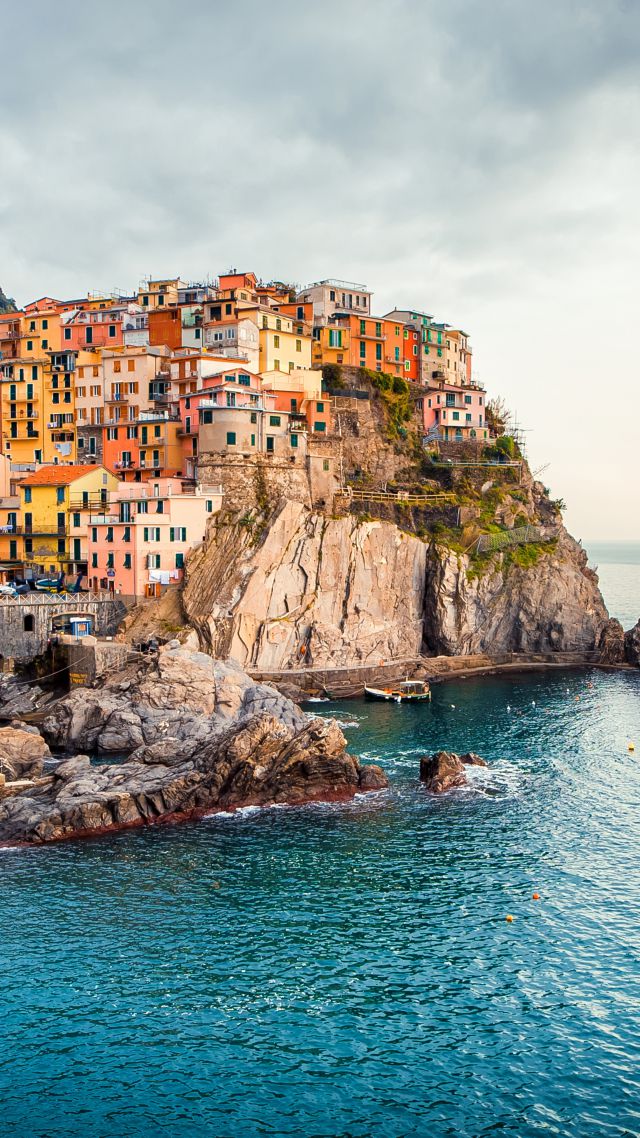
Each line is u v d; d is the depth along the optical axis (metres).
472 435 170.38
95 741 94.38
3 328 169.00
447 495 153.38
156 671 98.94
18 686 112.31
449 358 179.62
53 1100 45.88
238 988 54.47
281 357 151.12
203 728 91.00
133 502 125.50
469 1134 43.28
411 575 141.25
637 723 110.44
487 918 61.97
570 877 67.81
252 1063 48.22
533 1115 44.38
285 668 125.81
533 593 148.62
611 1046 49.09
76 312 171.38
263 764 83.00
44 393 155.12
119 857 71.06
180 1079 47.16
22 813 76.50
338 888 66.25
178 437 140.88
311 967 56.47
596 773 90.94
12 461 156.62
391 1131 43.50
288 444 137.50
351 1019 51.59
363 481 149.50
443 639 141.75
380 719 111.56
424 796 84.12
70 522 132.25
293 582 127.94
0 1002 53.25
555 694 126.56
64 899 64.56
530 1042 49.50
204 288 175.88
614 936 59.50
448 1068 47.62
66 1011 52.50
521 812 80.25
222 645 119.62
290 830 76.31
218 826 77.00
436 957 57.41
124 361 148.50
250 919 61.94
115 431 145.75
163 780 81.38
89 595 121.31
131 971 56.19
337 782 84.50
